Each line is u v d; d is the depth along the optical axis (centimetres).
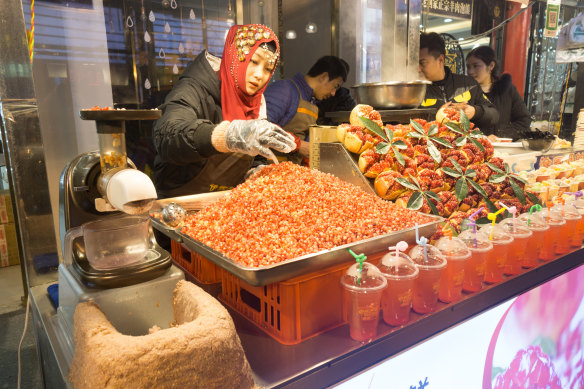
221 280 120
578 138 270
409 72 209
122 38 235
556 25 280
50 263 124
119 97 241
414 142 159
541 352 144
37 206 119
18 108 112
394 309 98
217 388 72
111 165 90
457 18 280
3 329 269
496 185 161
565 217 147
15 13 107
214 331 72
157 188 200
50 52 216
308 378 83
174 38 252
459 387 116
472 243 115
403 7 203
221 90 201
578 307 159
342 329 99
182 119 167
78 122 231
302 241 95
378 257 108
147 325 91
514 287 126
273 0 292
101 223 92
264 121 129
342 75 254
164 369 67
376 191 142
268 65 195
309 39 316
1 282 351
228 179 200
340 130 150
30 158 116
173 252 143
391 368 97
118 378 64
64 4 215
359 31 314
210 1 260
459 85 258
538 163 215
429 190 143
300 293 92
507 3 297
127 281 87
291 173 132
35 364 225
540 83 329
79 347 74
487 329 120
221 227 106
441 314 106
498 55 305
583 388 175
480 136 172
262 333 97
